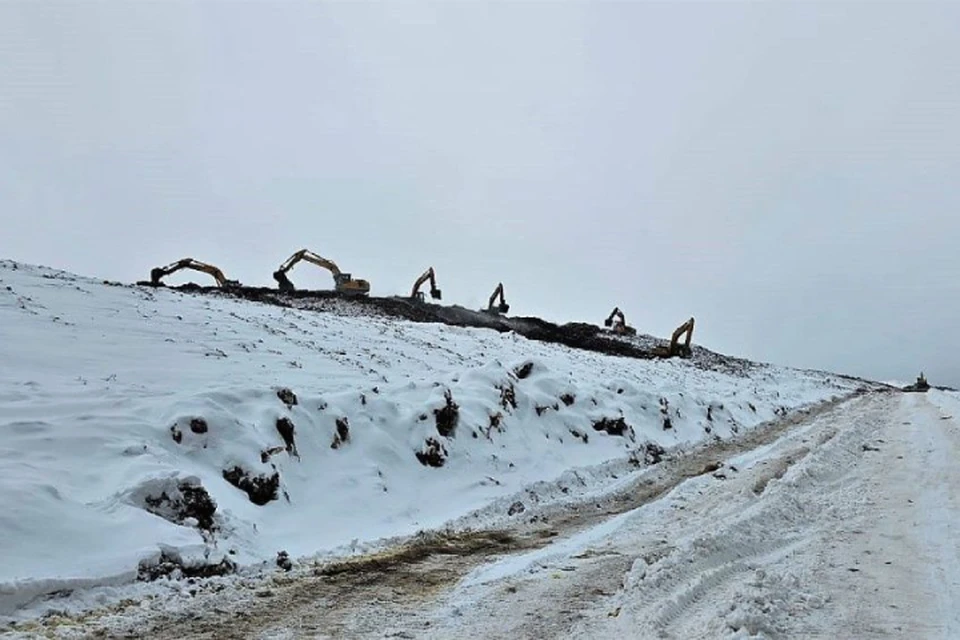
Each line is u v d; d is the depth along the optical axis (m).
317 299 34.84
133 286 21.22
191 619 5.69
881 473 12.27
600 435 15.88
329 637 5.35
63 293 17.30
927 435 17.78
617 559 7.59
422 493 10.53
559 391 16.31
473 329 30.05
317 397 10.86
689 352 47.38
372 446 10.81
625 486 12.81
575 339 42.50
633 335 52.38
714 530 8.01
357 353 18.02
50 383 10.20
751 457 15.15
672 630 5.25
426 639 5.31
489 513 10.36
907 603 5.93
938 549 7.52
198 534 7.21
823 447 14.83
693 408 21.48
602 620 5.65
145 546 6.61
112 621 5.53
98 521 6.74
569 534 9.16
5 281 17.23
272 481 8.88
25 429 8.09
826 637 5.17
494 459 12.37
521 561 7.59
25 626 5.27
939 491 10.54
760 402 29.61
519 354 24.98
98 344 13.20
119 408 9.18
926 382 61.28
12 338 12.37
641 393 19.16
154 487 7.38
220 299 23.47
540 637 5.33
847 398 41.91
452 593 6.51
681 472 14.38
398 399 12.20
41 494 6.73
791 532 8.34
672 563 6.76
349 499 9.50
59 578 5.77
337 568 7.36
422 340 23.34
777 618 5.48
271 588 6.59
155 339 14.50
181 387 11.12
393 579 6.97
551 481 12.43
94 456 7.93
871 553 7.44
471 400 13.40
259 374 13.26
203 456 8.76
